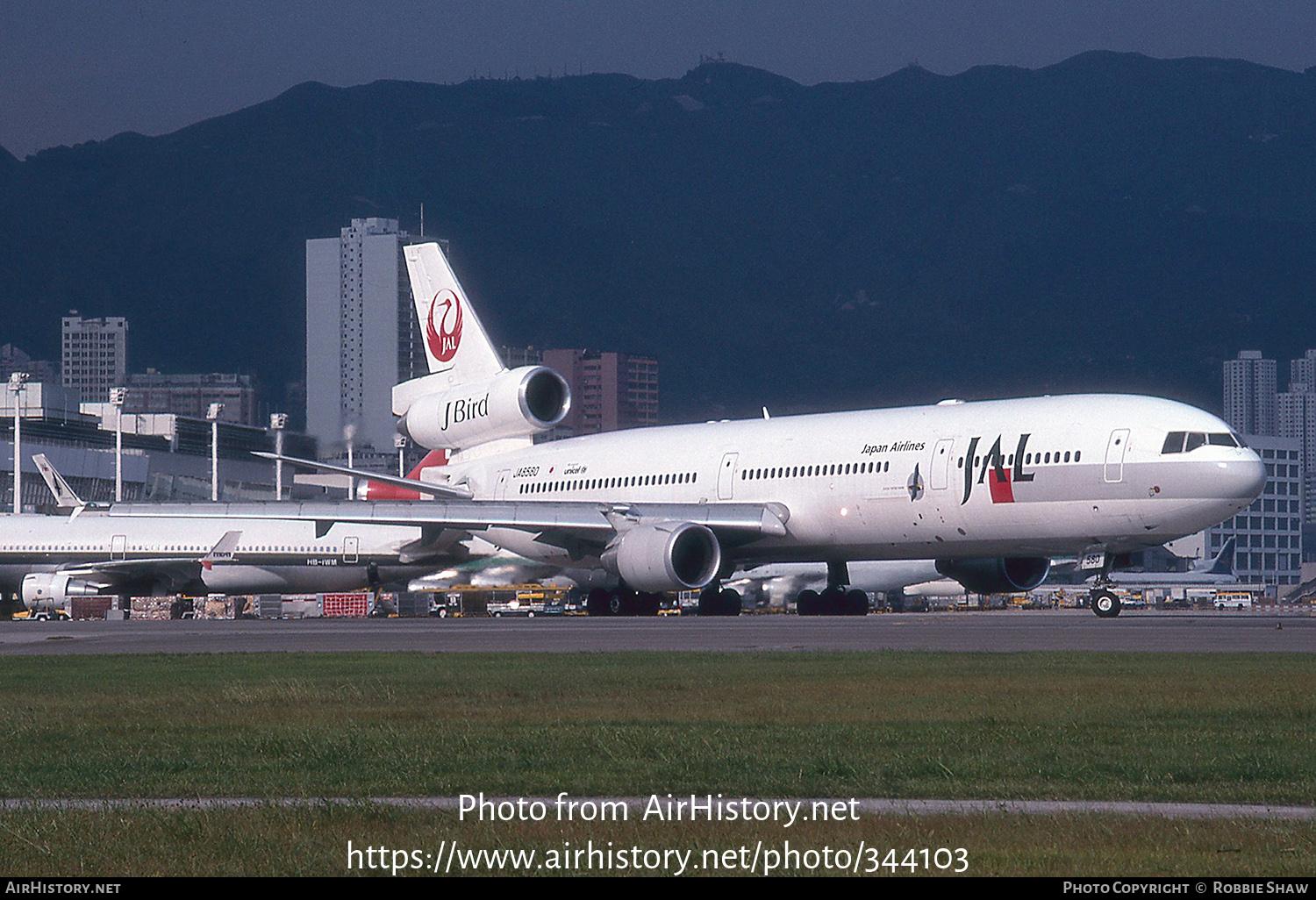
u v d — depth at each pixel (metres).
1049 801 32.84
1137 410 105.31
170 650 85.50
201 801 34.16
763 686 54.97
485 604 180.88
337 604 177.75
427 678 61.12
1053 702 49.00
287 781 36.59
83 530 181.38
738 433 129.75
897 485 114.62
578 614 165.25
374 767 38.53
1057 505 106.31
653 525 119.50
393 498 149.38
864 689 53.22
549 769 37.59
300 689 56.38
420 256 154.88
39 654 81.75
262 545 176.88
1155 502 102.44
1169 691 51.22
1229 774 35.47
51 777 37.56
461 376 151.12
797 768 36.94
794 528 122.00
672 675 60.09
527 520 124.44
